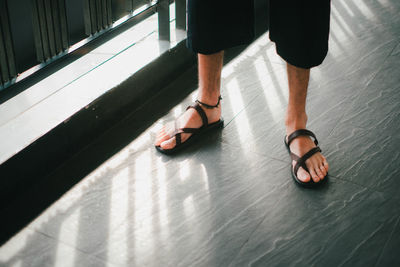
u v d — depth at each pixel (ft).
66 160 5.76
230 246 4.57
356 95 6.99
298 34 5.01
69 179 5.46
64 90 6.14
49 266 4.38
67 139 5.70
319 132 6.20
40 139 5.30
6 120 5.53
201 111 6.02
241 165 5.65
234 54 8.41
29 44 8.81
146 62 6.88
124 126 6.44
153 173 5.54
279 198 5.15
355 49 8.39
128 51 7.18
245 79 7.53
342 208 4.98
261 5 10.17
